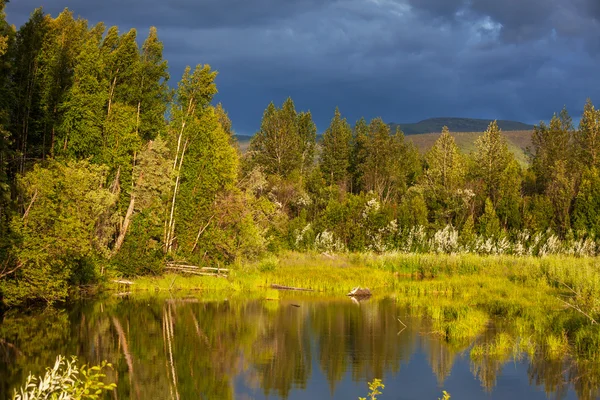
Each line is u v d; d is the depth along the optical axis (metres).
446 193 65.88
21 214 28.77
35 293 26.17
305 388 15.16
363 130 101.69
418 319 24.67
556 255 42.38
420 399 14.21
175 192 39.34
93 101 35.34
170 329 22.56
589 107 78.38
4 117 25.73
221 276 37.50
